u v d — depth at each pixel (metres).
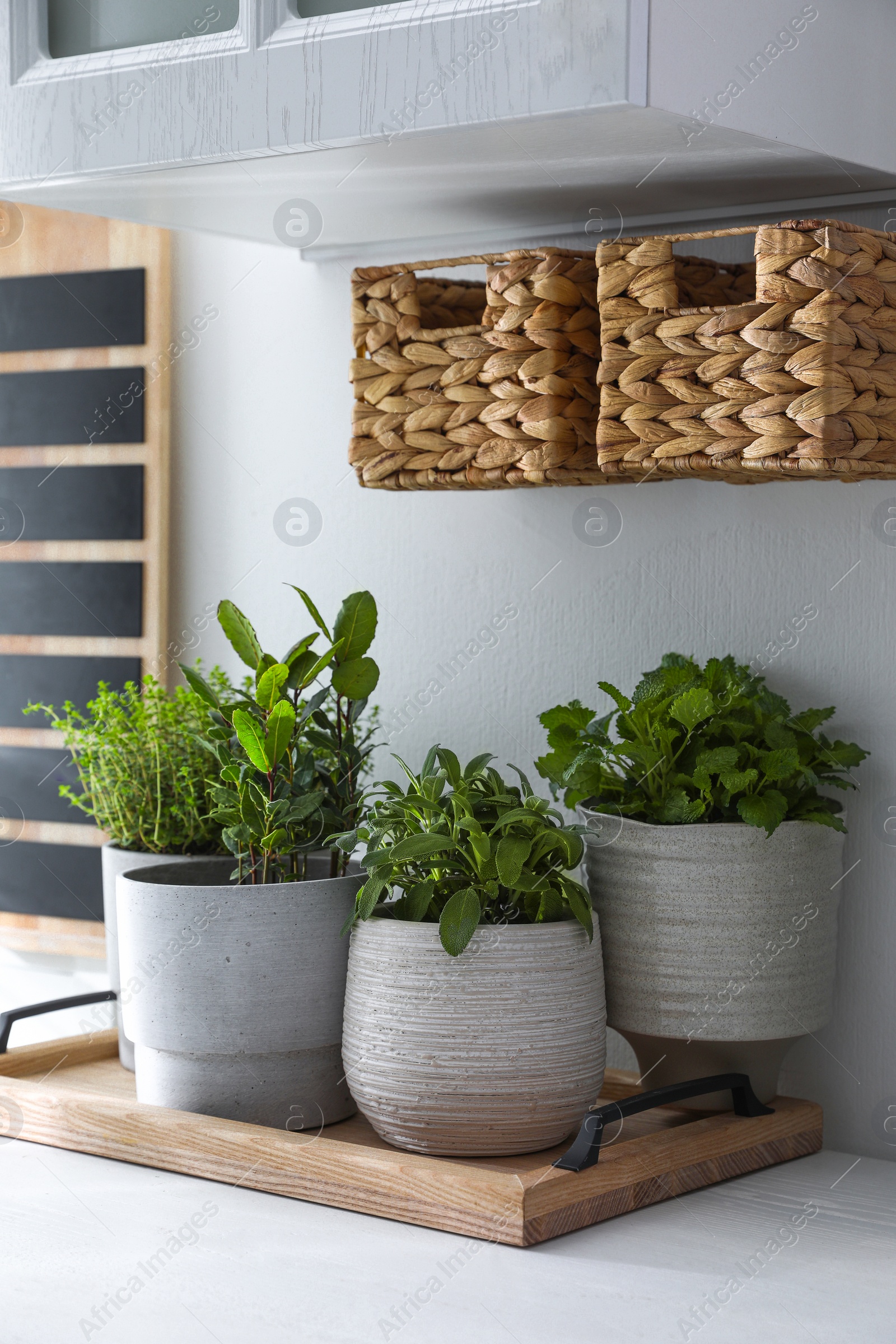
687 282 1.13
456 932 0.96
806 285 0.96
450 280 1.26
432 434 1.16
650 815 1.07
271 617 1.49
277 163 1.03
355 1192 0.98
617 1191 0.97
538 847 1.03
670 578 1.24
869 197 1.14
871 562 1.14
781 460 0.98
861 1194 1.03
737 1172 1.06
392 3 0.95
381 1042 0.99
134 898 1.09
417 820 1.06
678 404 1.02
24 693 1.59
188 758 1.28
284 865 1.20
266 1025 1.06
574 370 1.11
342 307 1.43
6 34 1.11
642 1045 1.10
